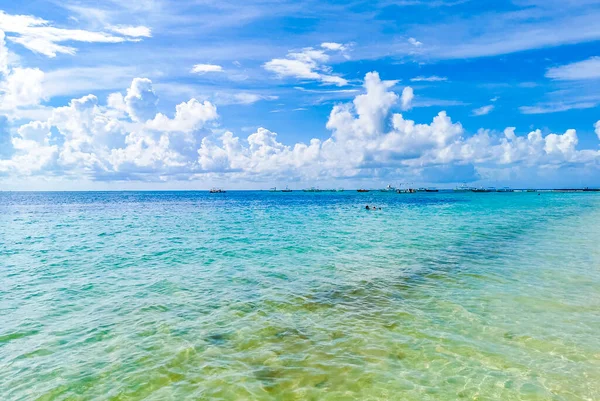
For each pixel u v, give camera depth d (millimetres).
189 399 5984
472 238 23828
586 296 11086
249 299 11133
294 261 16750
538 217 40219
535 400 5820
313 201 97812
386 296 11344
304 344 7945
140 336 8453
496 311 9836
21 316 9766
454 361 7102
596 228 29078
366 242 22375
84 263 16594
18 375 6793
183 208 63156
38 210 56906
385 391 6117
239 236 25438
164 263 16516
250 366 7031
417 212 49875
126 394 6164
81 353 7637
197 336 8422
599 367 6812
